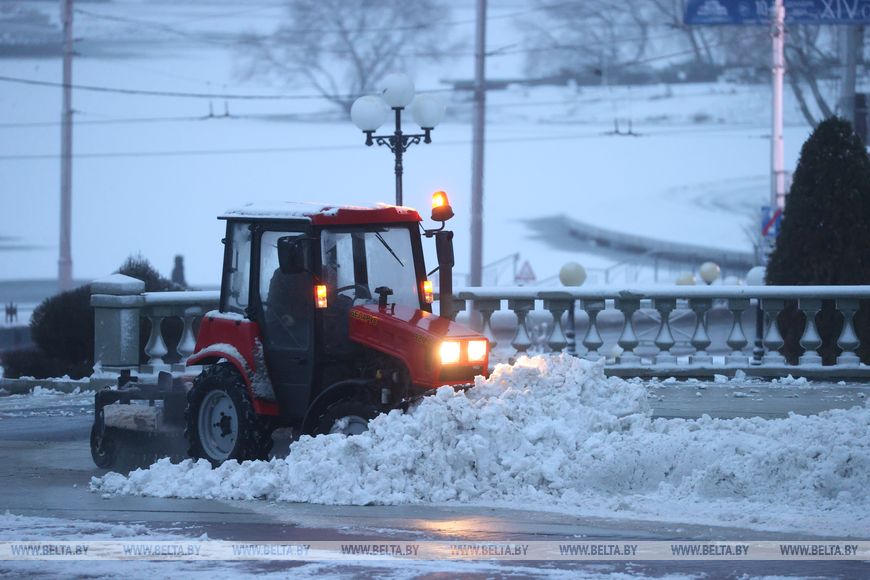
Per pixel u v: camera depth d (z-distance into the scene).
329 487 34.88
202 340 41.19
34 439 48.94
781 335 61.88
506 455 35.81
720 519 31.61
